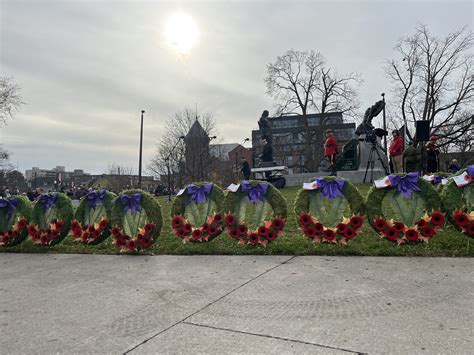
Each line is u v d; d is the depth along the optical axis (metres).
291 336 2.79
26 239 8.27
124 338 2.92
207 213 6.85
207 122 44.06
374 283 4.01
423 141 13.22
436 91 38.31
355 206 5.94
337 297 3.62
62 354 2.69
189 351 2.63
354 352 2.50
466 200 5.70
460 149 45.81
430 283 3.92
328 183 6.17
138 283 4.52
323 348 2.57
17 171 73.19
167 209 14.33
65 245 7.58
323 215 6.16
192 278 4.62
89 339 2.93
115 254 6.55
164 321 3.23
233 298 3.75
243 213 6.48
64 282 4.76
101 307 3.69
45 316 3.51
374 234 6.70
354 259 5.18
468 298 3.44
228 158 78.81
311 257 5.45
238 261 5.45
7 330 3.20
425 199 5.69
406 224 5.79
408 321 2.97
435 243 5.64
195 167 41.41
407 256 5.19
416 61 39.09
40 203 7.61
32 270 5.59
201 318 3.25
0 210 7.78
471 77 37.31
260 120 27.34
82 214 7.38
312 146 51.44
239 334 2.88
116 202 6.79
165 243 6.98
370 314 3.15
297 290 3.90
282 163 63.25
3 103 35.00
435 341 2.61
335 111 47.97
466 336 2.66
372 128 24.00
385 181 5.85
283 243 6.25
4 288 4.61
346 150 24.52
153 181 82.56
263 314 3.28
